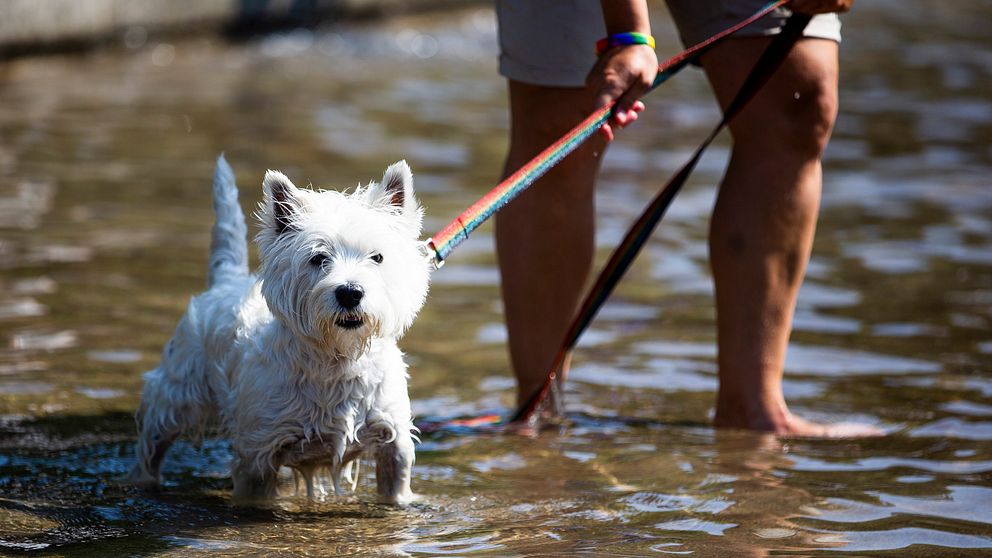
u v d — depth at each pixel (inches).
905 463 211.6
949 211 430.9
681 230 407.2
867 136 574.2
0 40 670.5
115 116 577.3
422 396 255.9
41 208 404.5
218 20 827.4
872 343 290.4
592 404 253.0
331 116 599.2
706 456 217.5
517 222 243.0
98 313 298.7
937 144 557.0
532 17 229.1
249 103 629.9
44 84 661.3
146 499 196.4
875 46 924.0
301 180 442.6
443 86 725.3
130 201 418.9
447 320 311.7
